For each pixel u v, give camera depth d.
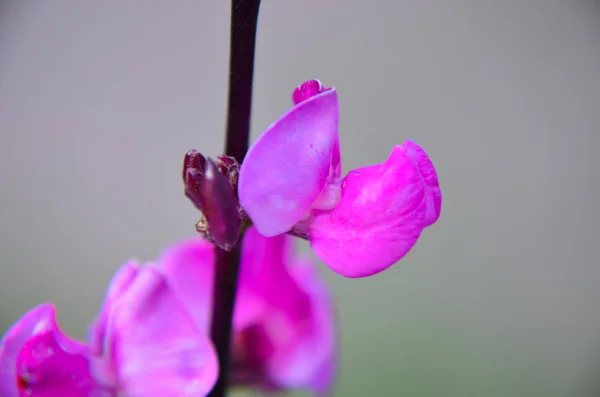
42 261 0.40
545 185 0.44
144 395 0.18
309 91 0.18
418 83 0.45
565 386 0.39
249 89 0.18
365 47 0.45
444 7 0.48
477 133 0.45
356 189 0.18
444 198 0.42
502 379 0.38
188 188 0.17
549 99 0.46
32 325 0.18
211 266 0.20
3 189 0.41
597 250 0.41
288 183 0.17
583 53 0.48
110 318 0.18
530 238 0.42
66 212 0.42
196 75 0.45
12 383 0.18
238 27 0.17
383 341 0.36
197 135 0.44
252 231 0.21
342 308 0.35
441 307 0.38
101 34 0.46
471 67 0.46
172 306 0.18
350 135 0.43
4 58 0.44
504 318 0.39
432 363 0.36
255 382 0.21
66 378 0.18
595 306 0.41
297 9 0.45
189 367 0.18
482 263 0.40
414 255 0.39
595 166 0.45
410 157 0.18
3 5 0.46
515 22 0.48
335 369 0.22
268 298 0.21
